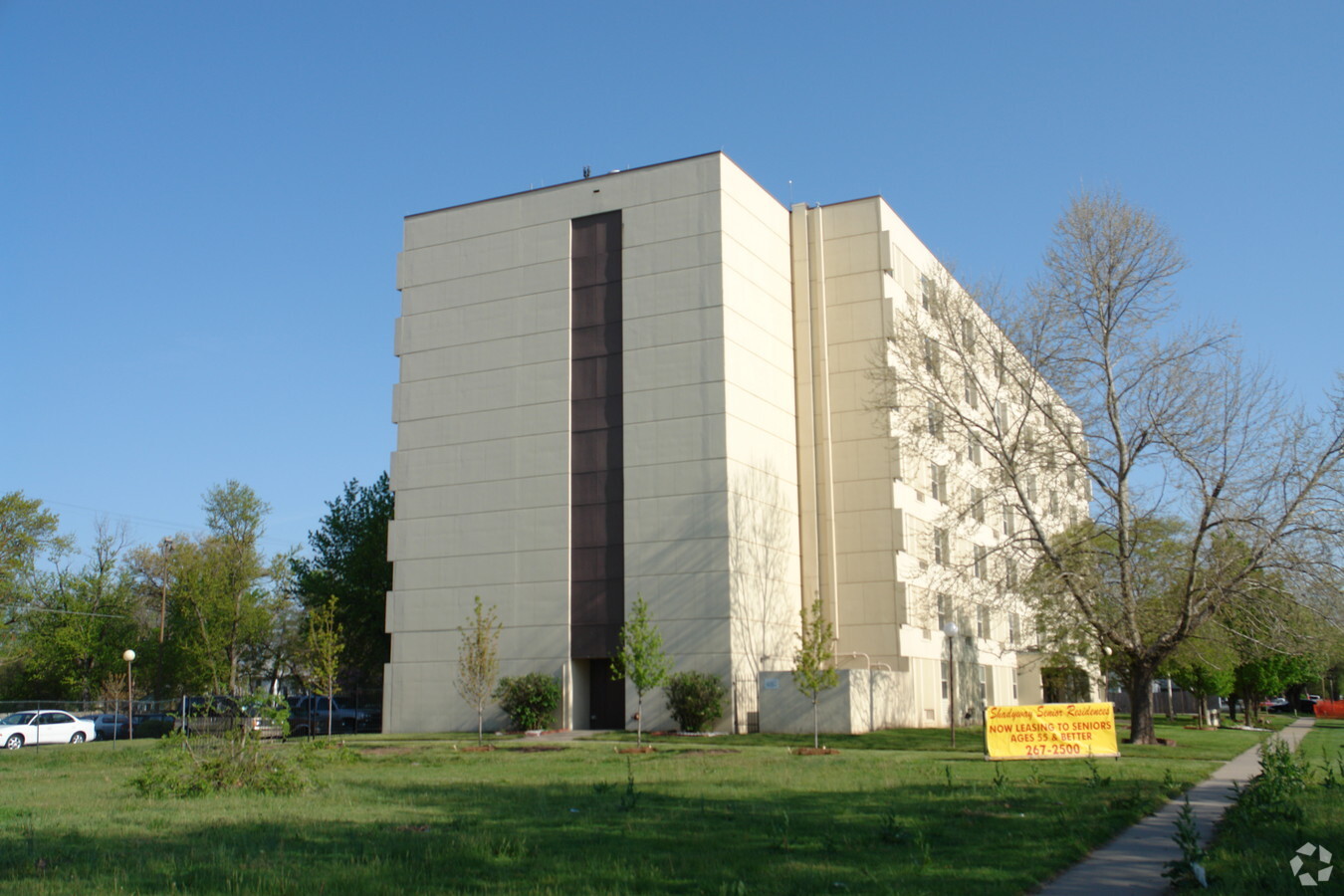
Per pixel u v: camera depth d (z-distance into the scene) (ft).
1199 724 169.99
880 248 144.36
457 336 144.77
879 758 88.33
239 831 44.55
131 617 257.55
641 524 129.80
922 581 144.66
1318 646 104.88
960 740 110.01
